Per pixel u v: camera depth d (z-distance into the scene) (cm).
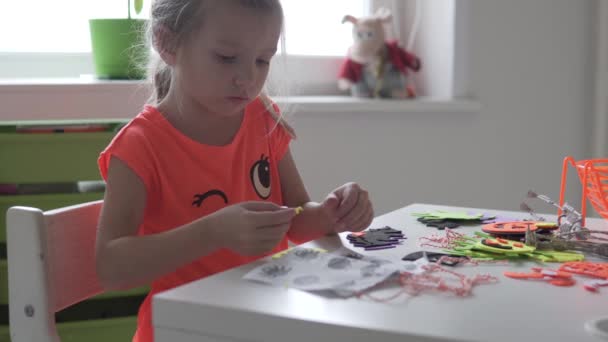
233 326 58
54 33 169
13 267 81
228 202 96
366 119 180
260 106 106
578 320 55
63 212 84
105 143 133
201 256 76
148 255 77
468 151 195
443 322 55
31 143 130
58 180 132
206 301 59
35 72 167
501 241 80
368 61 183
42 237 79
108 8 172
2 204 129
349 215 88
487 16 192
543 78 203
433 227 89
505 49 195
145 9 169
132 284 78
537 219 93
